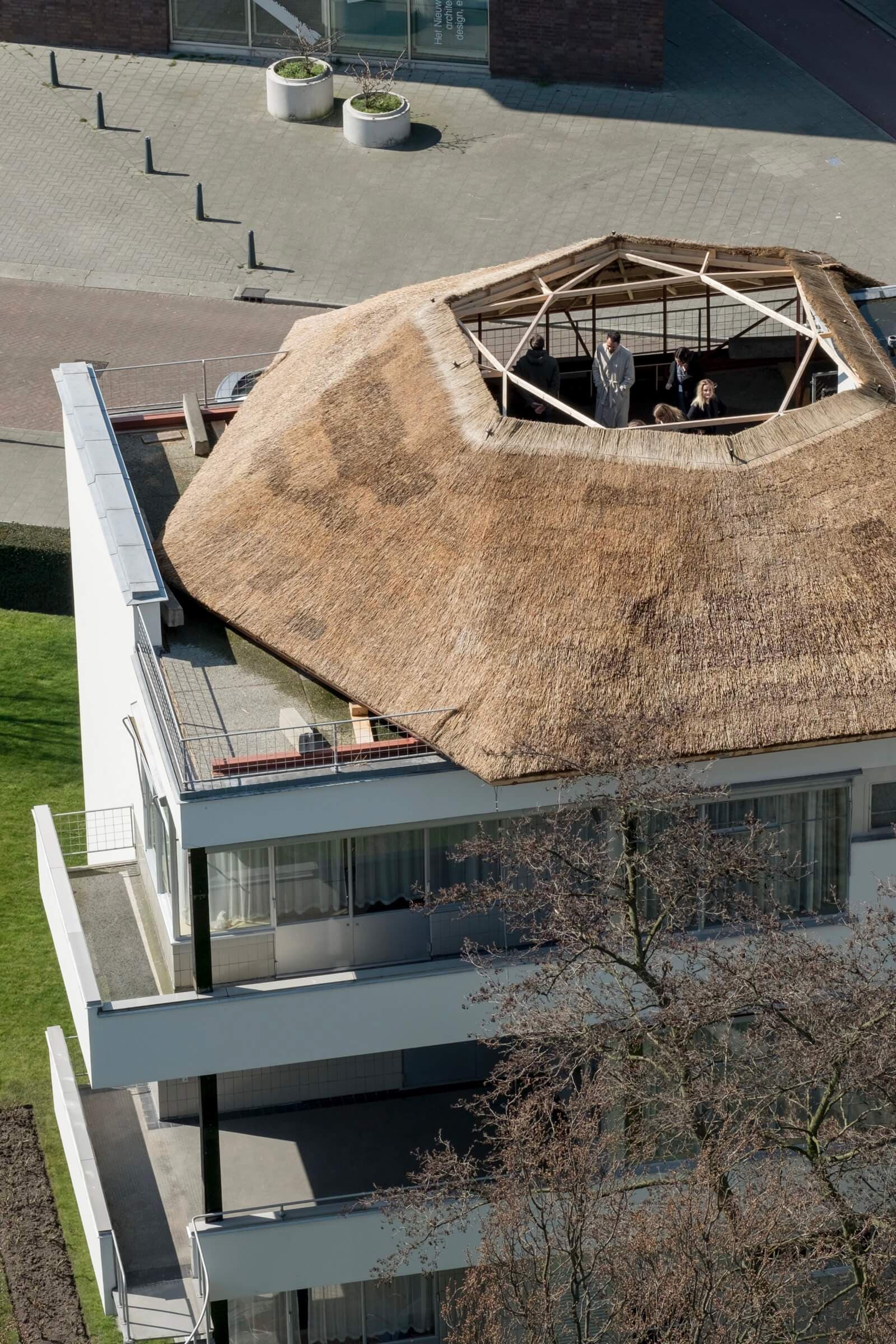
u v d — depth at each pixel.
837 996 36.81
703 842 37.62
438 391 44.22
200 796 39.03
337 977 41.72
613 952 38.88
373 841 41.38
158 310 79.56
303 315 79.06
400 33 92.62
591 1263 38.25
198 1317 43.88
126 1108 48.69
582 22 90.38
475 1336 41.44
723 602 40.34
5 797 62.41
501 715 39.47
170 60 94.62
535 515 41.47
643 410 52.47
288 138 89.19
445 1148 46.53
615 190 84.62
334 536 43.47
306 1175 45.97
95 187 86.50
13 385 76.56
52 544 68.38
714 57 93.31
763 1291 36.62
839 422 42.47
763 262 49.34
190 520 46.34
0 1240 49.25
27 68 94.00
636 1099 39.28
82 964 42.09
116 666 47.62
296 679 43.34
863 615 40.28
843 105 89.88
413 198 84.94
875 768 41.41
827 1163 37.91
